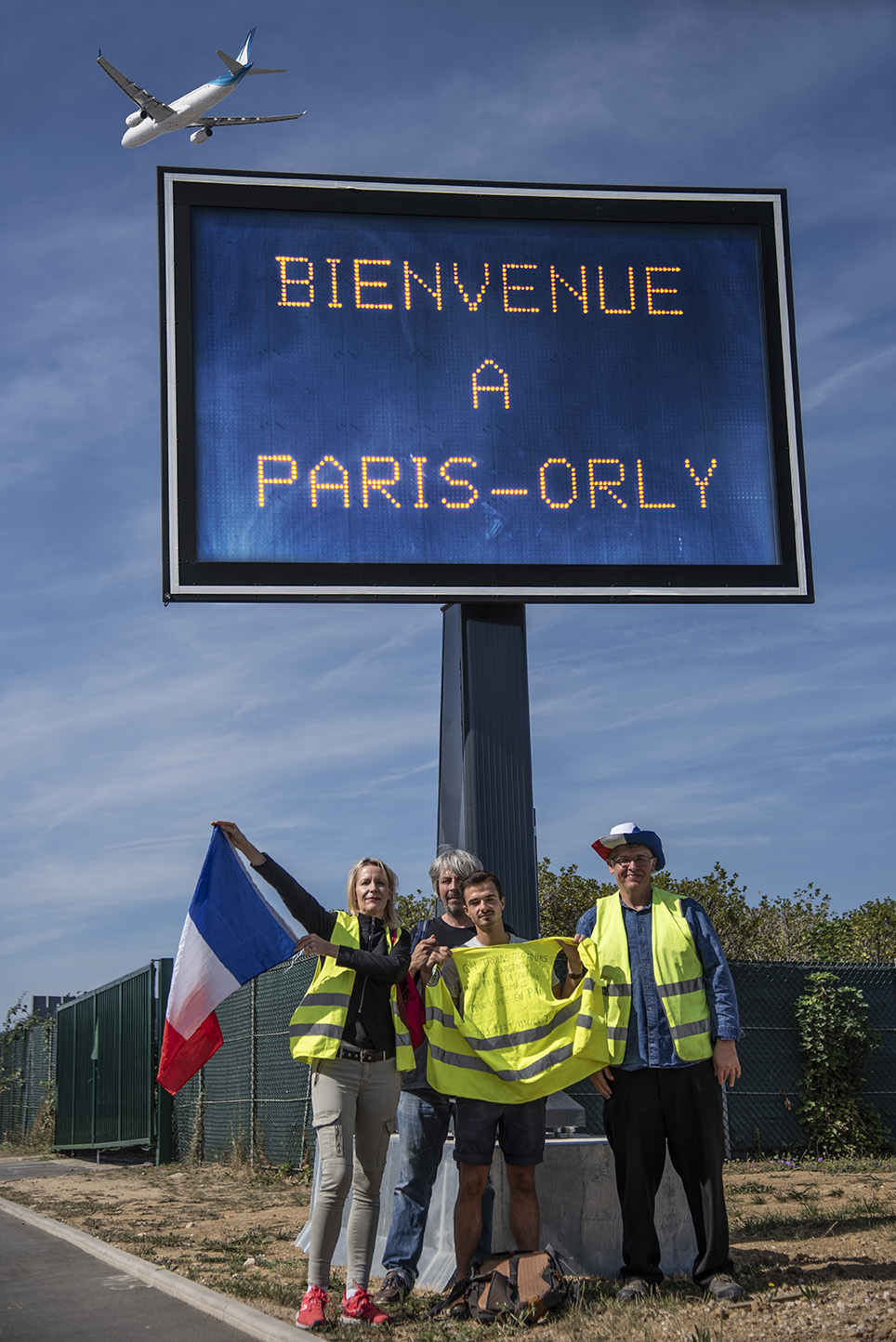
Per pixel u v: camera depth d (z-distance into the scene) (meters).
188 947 6.31
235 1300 5.88
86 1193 12.33
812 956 19.08
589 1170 6.45
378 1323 5.35
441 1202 6.57
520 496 8.54
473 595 8.32
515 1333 5.18
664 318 8.95
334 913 5.86
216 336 8.42
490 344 8.73
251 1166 13.48
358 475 8.40
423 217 8.83
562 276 8.91
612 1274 6.34
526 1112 5.91
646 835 6.08
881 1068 12.80
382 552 8.33
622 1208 5.94
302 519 8.28
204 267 8.52
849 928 19.53
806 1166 11.36
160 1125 16.11
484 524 8.47
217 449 8.27
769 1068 12.51
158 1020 16.28
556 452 8.65
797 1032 12.70
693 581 8.58
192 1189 12.31
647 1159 5.89
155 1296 6.38
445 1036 5.93
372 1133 5.66
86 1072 19.33
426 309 8.71
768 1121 12.37
